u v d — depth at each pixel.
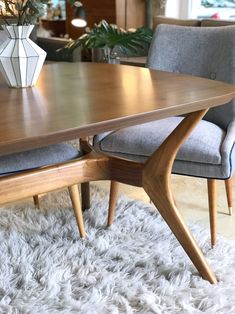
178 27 2.12
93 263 1.74
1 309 1.50
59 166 1.57
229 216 2.16
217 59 1.98
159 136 1.81
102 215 2.12
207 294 1.56
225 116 1.92
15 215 2.15
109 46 3.59
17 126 1.10
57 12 5.57
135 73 1.83
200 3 4.85
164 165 1.60
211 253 1.80
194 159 1.70
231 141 1.72
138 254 1.80
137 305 1.52
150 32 3.59
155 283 1.62
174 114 1.29
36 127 1.09
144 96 1.40
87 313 1.47
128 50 3.81
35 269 1.71
